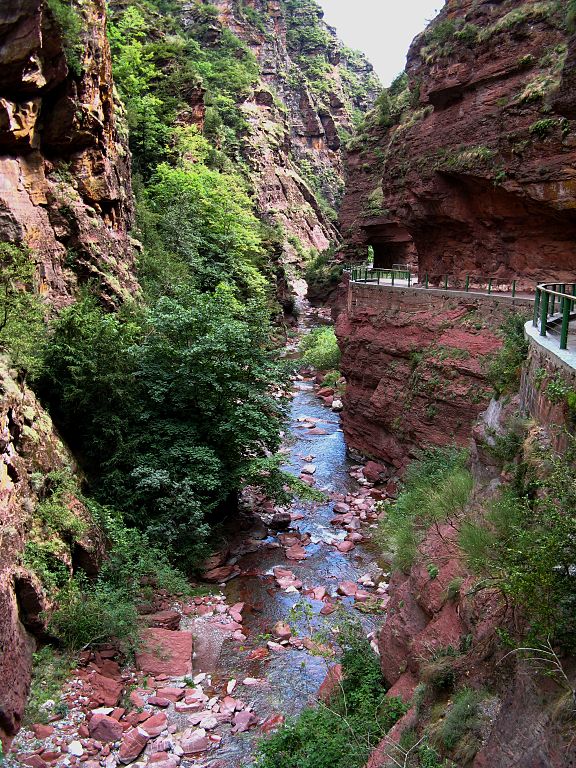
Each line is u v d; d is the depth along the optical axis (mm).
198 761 8742
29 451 11070
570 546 4906
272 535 16953
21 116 15961
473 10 21859
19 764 7949
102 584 11625
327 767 6723
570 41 13164
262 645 11812
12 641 8867
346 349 24859
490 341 17062
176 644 11336
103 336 14617
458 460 13727
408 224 25609
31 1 15133
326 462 23094
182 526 14148
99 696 9523
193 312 17047
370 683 8555
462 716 5684
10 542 9500
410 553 9680
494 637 6027
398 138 26188
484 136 20203
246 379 17203
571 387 6996
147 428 15672
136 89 37594
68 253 17906
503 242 21344
